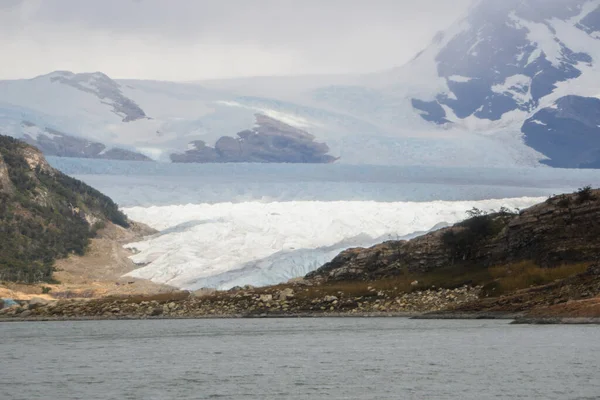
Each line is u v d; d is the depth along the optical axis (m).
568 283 151.62
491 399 66.38
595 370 79.62
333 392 71.50
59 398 70.19
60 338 134.12
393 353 98.94
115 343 122.19
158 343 120.94
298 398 68.94
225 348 111.12
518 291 161.88
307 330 140.75
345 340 118.12
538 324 131.25
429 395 69.00
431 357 93.31
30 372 87.12
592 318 127.31
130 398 69.88
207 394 71.44
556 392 68.62
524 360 87.12
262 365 90.94
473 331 123.62
